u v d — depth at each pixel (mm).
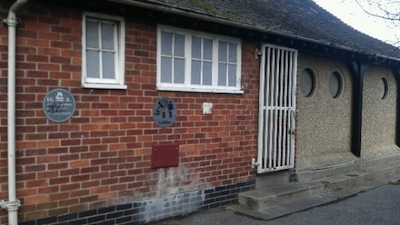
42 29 4453
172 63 5676
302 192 7168
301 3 11625
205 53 6121
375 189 8297
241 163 6758
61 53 4594
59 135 4609
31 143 4410
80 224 4832
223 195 6492
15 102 4273
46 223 4559
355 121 9875
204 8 5840
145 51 5328
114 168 5102
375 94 11039
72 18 4664
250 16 6844
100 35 4965
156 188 5578
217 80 6297
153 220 5574
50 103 4523
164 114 5586
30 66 4379
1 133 4234
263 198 6449
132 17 5180
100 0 4656
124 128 5168
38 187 4484
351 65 9609
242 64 6672
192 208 6066
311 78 8805
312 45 7816
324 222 5945
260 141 6996
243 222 5797
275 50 7258
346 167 9102
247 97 6797
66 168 4684
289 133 7621
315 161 8625
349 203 7086
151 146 5469
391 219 6176
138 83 5277
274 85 7266
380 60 10305
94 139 4898
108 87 4961
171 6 5105
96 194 4957
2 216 4266
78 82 4734
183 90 5785
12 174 4234
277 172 7461
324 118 9047
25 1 4078
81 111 4770
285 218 6062
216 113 6309
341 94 9570
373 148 10938
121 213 5207
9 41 4188
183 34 5797
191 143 5969
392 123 11930
